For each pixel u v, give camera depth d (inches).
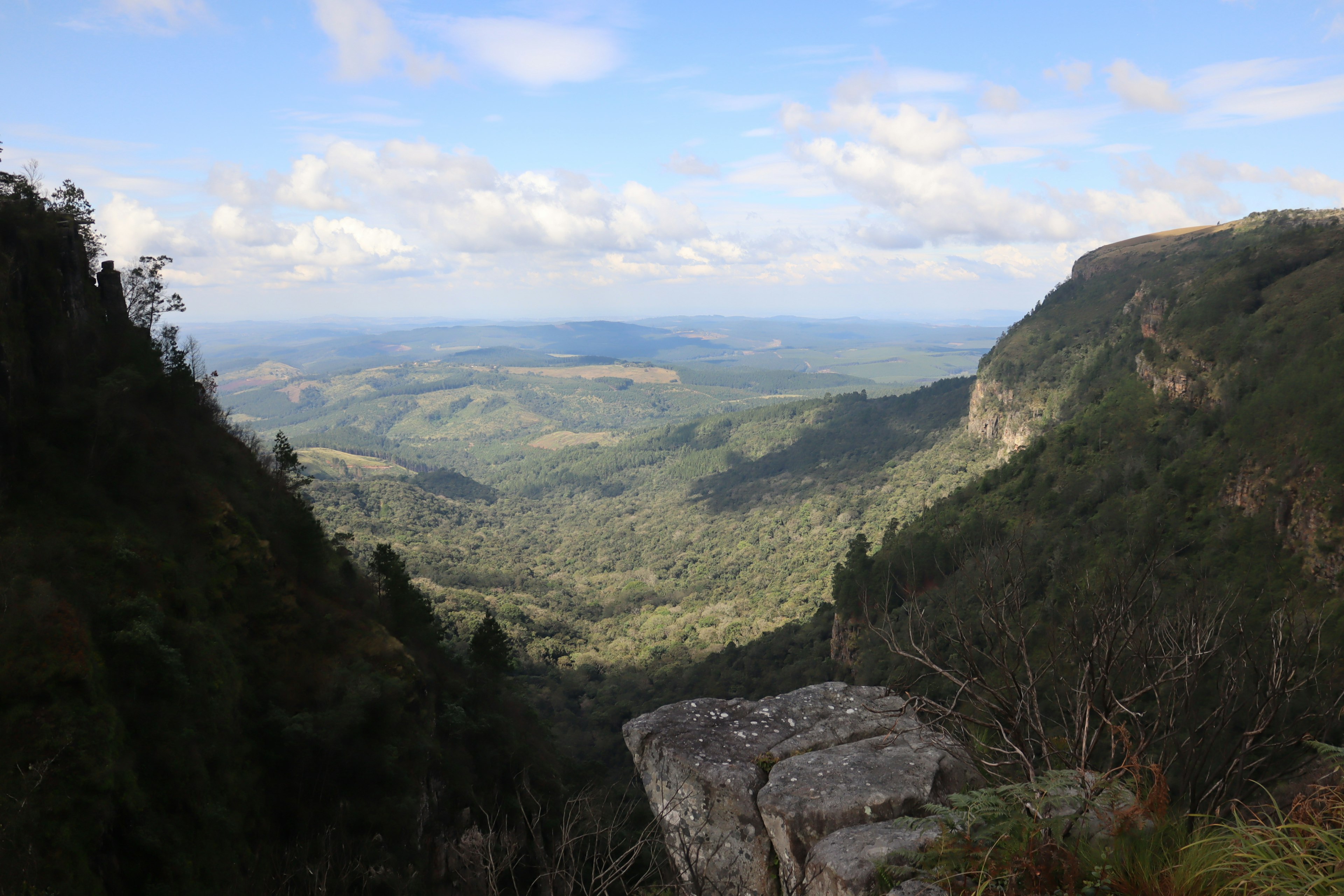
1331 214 5723.4
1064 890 145.4
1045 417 5506.9
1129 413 3265.3
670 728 209.9
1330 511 1726.1
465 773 1235.2
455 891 1072.2
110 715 695.7
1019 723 187.9
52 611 743.7
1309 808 153.0
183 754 764.6
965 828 154.7
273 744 943.7
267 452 1886.1
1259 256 3420.3
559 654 4847.4
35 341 1139.9
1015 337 6889.8
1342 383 1972.2
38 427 1059.9
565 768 1606.8
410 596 1647.4
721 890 179.2
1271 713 191.5
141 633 793.6
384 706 1101.1
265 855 808.9
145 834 651.5
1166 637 215.2
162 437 1301.7
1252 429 2169.0
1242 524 1971.0
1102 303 6555.1
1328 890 136.8
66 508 1002.7
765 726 210.1
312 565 1438.2
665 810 194.9
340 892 797.2
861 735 203.8
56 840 575.5
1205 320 3134.8
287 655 1164.5
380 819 970.1
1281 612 214.7
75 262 1298.0
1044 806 159.2
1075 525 2556.6
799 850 169.5
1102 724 176.1
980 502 3408.0
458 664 1779.0
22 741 628.4
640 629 5762.8
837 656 3127.5
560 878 198.1
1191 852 148.4
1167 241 7135.8
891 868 148.3
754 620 5147.6
